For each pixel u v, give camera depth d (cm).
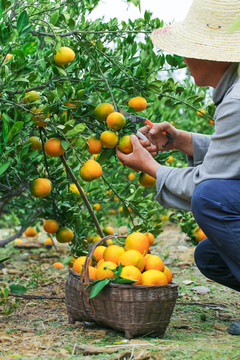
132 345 202
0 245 397
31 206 420
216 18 222
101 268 219
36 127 269
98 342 211
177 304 289
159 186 237
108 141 245
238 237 211
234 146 211
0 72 229
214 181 217
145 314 211
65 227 284
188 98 303
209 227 217
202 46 220
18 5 253
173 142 275
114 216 743
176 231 641
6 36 218
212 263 256
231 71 224
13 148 214
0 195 310
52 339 215
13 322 244
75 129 233
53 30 238
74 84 267
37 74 235
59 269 423
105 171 478
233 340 215
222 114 212
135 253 220
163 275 221
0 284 349
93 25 277
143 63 268
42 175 278
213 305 286
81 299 226
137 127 290
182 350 195
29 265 439
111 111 251
